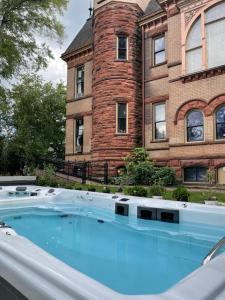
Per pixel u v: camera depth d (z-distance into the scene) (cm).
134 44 1608
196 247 483
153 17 1543
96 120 1603
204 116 1250
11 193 966
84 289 134
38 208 809
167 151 1441
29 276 157
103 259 426
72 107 1917
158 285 336
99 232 588
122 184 1224
